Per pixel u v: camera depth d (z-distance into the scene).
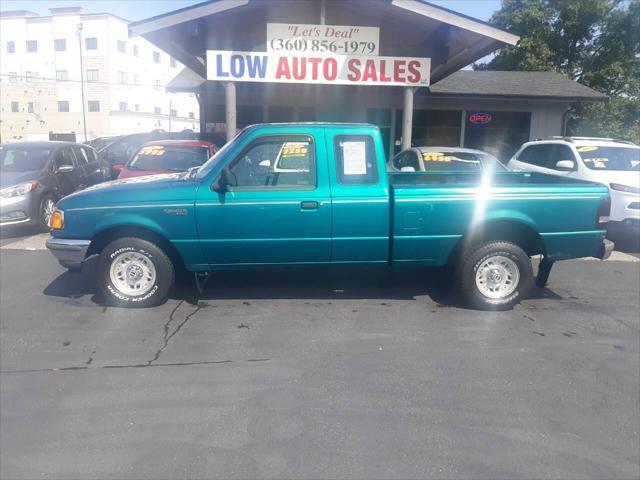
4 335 5.31
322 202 5.81
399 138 18.39
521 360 4.93
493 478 3.26
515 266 6.16
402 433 3.71
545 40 28.00
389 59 10.80
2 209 9.72
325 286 6.98
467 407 4.07
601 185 6.20
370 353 5.01
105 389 4.26
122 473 3.25
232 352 4.98
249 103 18.33
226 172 5.66
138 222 5.79
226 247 5.88
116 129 52.66
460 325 5.76
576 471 3.34
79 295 6.52
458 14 10.63
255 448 3.51
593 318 6.09
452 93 17.52
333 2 10.91
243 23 11.73
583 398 4.25
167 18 10.45
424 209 5.90
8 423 3.77
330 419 3.87
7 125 54.72
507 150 18.70
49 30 52.44
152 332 5.41
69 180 11.38
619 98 26.25
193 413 3.92
